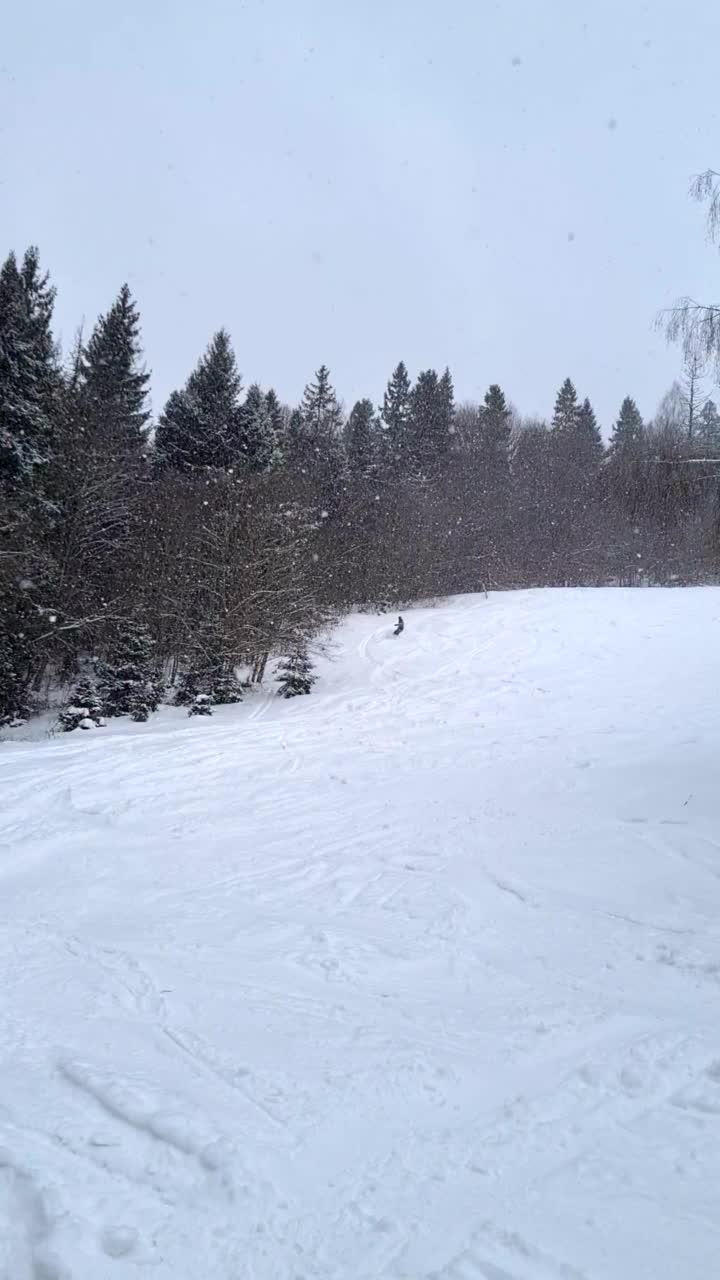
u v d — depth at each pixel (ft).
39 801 39.32
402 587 119.44
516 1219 11.49
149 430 121.49
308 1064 15.89
